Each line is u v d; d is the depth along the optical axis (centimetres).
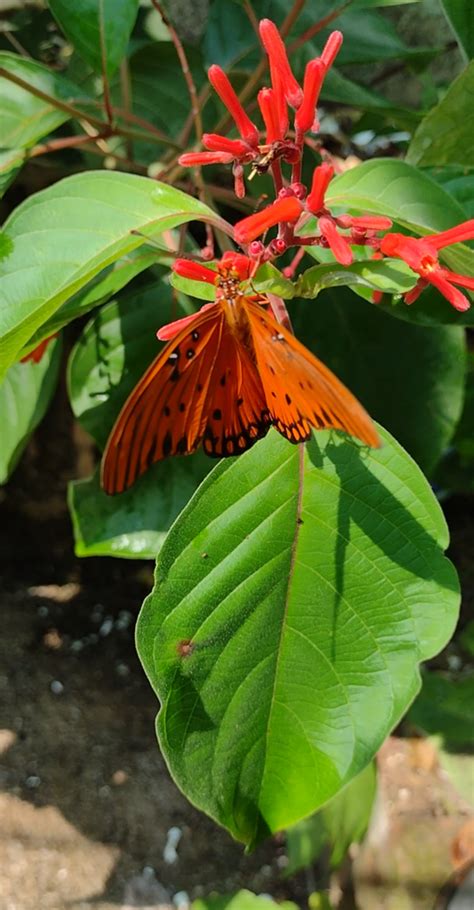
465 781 65
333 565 44
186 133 53
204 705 44
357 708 44
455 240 42
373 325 54
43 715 76
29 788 72
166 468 52
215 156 44
